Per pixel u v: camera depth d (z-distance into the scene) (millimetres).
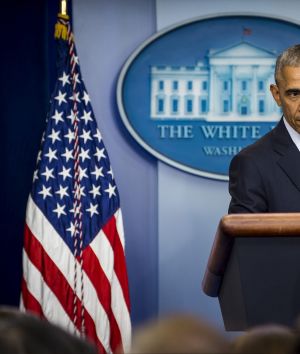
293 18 12031
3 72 11742
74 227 11047
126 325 10984
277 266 5059
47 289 10898
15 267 11781
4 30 11734
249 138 11945
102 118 11906
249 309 5109
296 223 4949
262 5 12039
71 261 10977
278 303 5086
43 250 10953
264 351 2068
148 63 11914
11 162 11773
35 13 11742
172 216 11930
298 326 2162
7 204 11766
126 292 11055
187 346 1991
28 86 11742
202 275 11906
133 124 11883
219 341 2027
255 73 11977
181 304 11867
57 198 11078
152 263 11906
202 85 11953
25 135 11766
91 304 10945
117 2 11984
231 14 11945
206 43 11977
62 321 10852
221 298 6121
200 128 11930
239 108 11953
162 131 11898
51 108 11312
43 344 2055
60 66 11367
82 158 11266
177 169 11930
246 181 7516
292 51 7570
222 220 5016
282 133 7633
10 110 11742
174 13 12008
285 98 7570
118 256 11102
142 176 11914
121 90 11852
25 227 11047
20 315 2172
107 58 11945
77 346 2100
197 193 11953
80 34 11969
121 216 11211
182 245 11914
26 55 11734
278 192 7402
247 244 5059
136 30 12000
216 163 11930
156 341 2000
